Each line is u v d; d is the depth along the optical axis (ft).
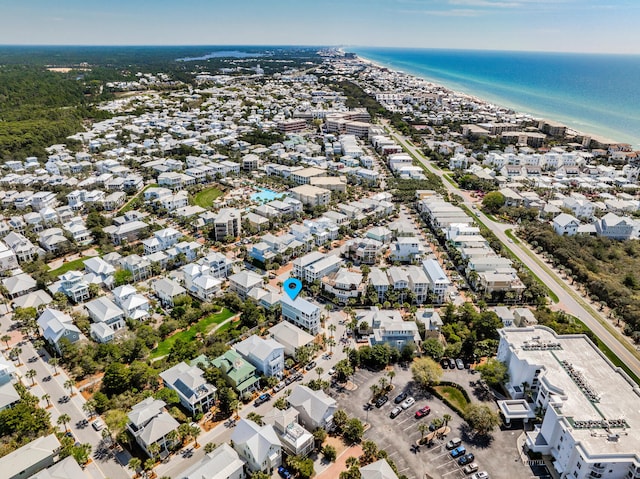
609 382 456.86
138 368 498.69
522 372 487.20
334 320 634.02
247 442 396.37
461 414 472.44
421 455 423.23
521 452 431.84
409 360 556.51
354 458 398.83
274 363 512.22
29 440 418.51
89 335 593.01
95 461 410.72
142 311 622.13
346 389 506.89
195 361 522.88
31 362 542.57
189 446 428.56
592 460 365.20
